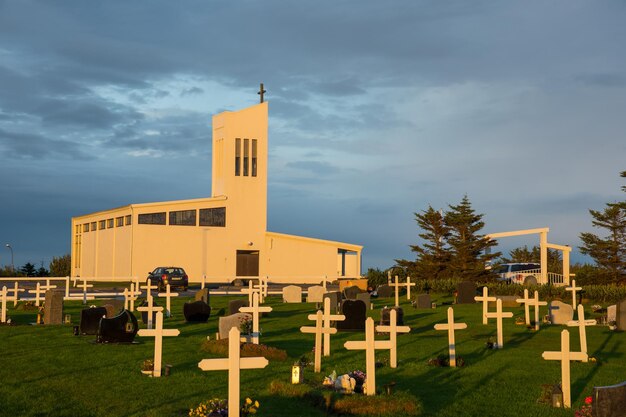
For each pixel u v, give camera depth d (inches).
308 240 2876.5
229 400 542.9
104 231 2945.4
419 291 1999.3
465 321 1339.8
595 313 1453.0
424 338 1108.5
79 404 650.8
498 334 1016.2
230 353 543.2
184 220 2738.7
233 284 2460.6
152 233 2689.5
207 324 1244.5
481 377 798.5
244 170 2842.0
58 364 837.2
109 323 989.8
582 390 743.1
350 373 697.6
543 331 1200.8
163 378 759.7
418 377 796.6
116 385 725.9
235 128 2839.6
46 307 1237.1
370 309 1549.0
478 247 2507.4
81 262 3206.2
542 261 1961.1
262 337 1107.9
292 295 1732.3
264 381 749.3
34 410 628.4
